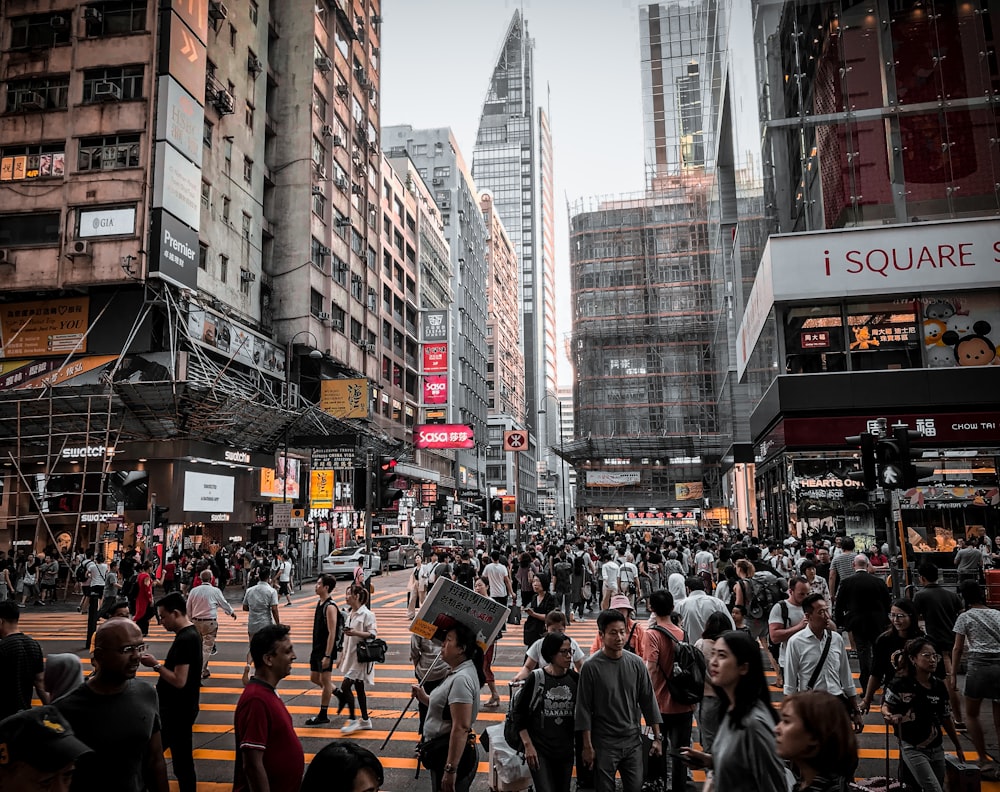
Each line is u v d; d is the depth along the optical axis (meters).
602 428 78.00
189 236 32.69
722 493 68.31
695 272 79.00
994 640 6.83
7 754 2.32
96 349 30.84
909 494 18.09
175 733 5.77
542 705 5.07
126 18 32.34
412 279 69.88
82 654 14.15
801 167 27.70
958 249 24.19
